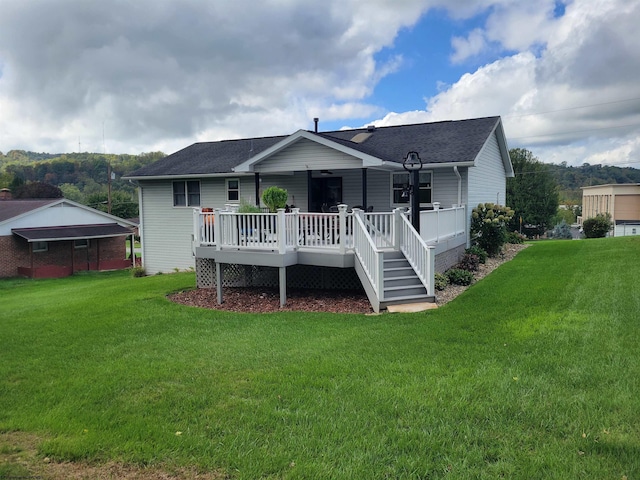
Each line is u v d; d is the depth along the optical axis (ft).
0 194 116.78
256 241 32.76
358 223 31.14
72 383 17.31
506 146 61.87
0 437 13.24
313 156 41.93
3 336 25.17
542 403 13.56
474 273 39.60
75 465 11.55
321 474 10.52
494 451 11.19
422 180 48.39
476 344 19.54
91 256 93.91
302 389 15.57
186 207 61.21
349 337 21.91
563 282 31.68
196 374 17.60
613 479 9.92
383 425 12.78
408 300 29.17
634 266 36.32
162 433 12.84
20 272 83.10
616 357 16.92
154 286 41.50
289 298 33.73
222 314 28.99
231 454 11.58
